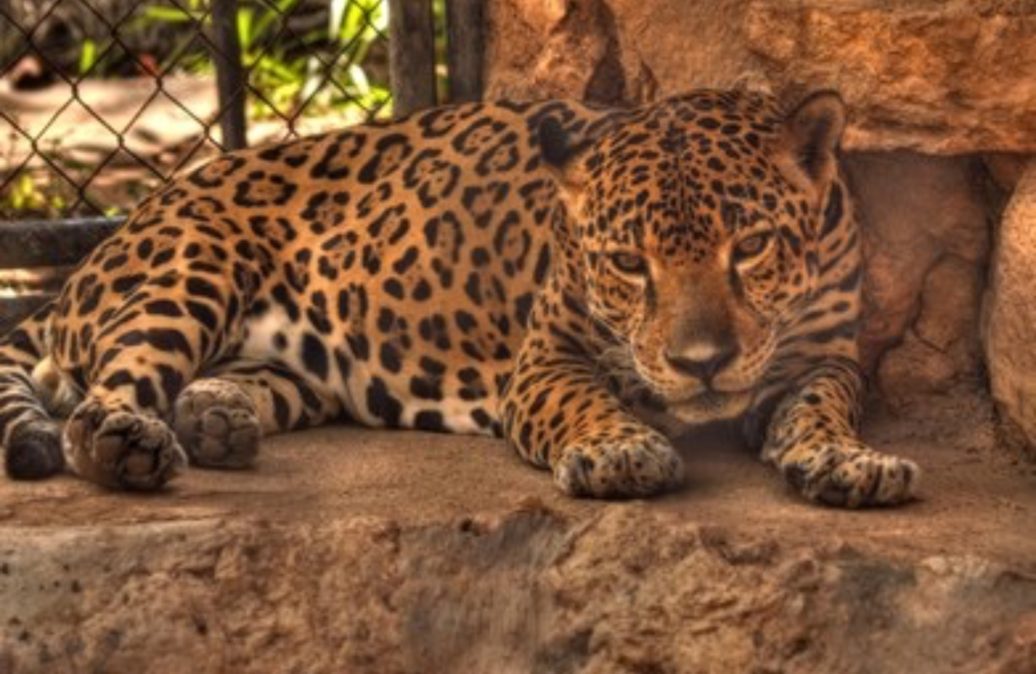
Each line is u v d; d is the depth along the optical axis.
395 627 9.52
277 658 9.48
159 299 10.93
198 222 11.40
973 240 10.94
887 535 9.46
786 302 10.15
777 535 9.37
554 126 10.54
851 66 10.61
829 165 10.23
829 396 10.43
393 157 11.76
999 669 9.02
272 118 18.88
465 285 11.34
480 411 11.31
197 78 20.72
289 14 14.28
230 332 11.20
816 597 9.16
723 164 10.05
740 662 9.20
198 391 10.46
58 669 9.43
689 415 10.03
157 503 9.87
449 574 9.55
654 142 10.22
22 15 21.41
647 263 10.02
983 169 10.88
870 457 9.80
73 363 11.15
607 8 12.05
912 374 11.10
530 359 10.86
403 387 11.44
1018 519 9.72
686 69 11.38
